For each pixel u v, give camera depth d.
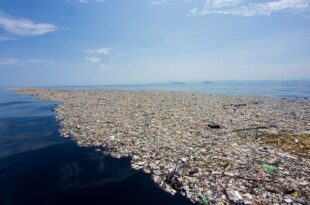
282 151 14.23
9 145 17.23
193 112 30.67
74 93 73.06
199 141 16.80
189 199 9.12
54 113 32.59
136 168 12.34
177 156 13.75
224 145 15.72
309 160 12.73
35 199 9.25
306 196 8.92
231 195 9.13
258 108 34.81
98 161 13.52
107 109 33.81
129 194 9.59
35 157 14.41
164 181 10.71
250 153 14.00
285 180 10.33
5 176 11.56
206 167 12.00
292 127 20.91
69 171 12.10
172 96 58.19
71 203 8.93
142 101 45.34
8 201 9.09
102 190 9.98
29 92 90.31
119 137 18.30
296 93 70.25
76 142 17.53
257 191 9.41
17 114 33.22
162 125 22.41
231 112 30.61
